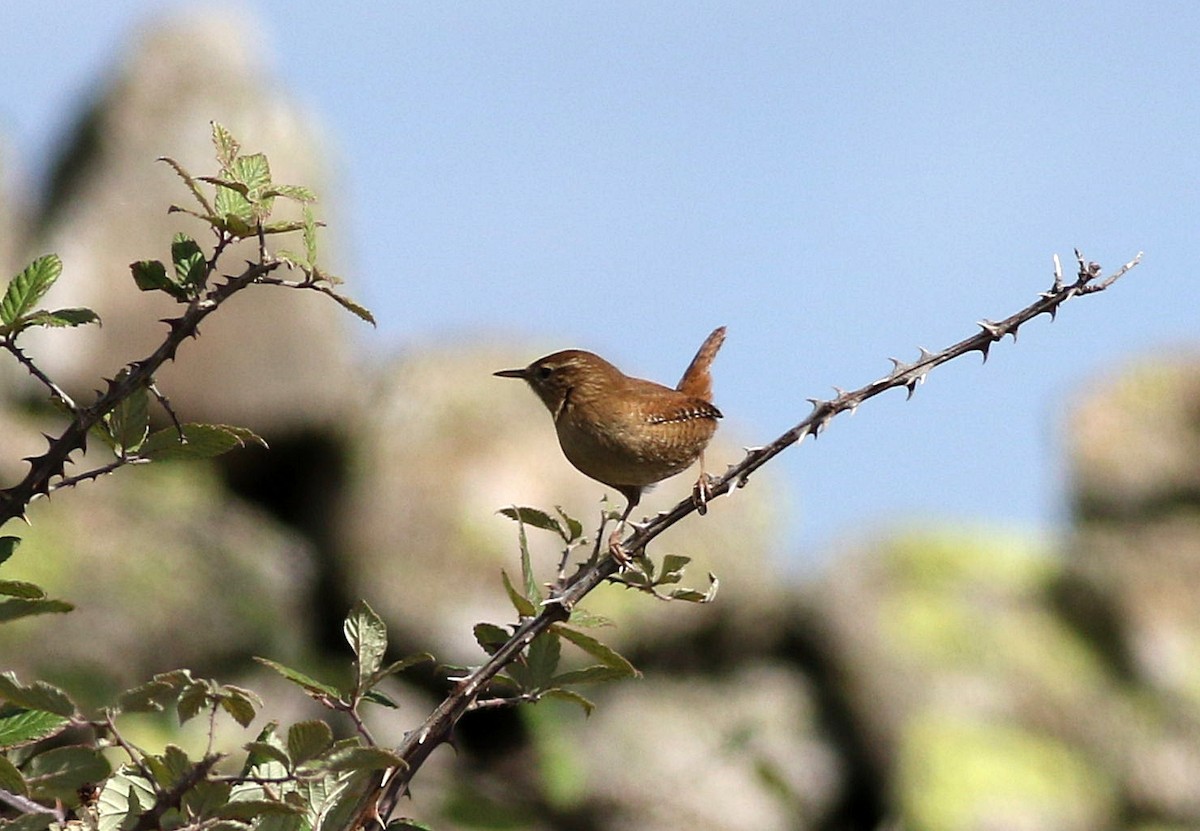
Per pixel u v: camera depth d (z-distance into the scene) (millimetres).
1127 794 13906
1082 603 15500
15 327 3439
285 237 14242
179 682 3172
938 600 15086
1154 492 16312
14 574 11734
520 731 12086
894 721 14055
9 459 12555
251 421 13766
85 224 14469
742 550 14195
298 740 3168
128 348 13930
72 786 3277
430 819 8289
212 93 15211
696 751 13125
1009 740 14047
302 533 13758
